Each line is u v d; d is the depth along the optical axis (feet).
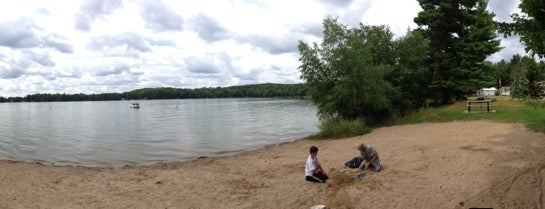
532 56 23.85
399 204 30.04
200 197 38.17
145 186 43.73
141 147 85.81
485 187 31.27
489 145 48.96
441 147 51.31
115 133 121.49
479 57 108.06
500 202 27.58
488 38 109.29
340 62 86.89
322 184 38.63
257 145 82.48
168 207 35.40
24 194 41.96
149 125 152.46
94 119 206.18
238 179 44.80
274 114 198.49
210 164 57.26
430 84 108.58
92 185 45.27
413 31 103.04
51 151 82.58
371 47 97.30
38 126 158.92
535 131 57.57
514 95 63.31
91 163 66.08
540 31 22.91
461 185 32.55
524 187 30.12
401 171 39.99
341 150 59.82
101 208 35.91
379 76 89.56
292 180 41.91
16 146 91.97
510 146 47.21
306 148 67.51
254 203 35.04
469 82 106.73
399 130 77.87
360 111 91.81
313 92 90.99
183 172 51.06
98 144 93.20
